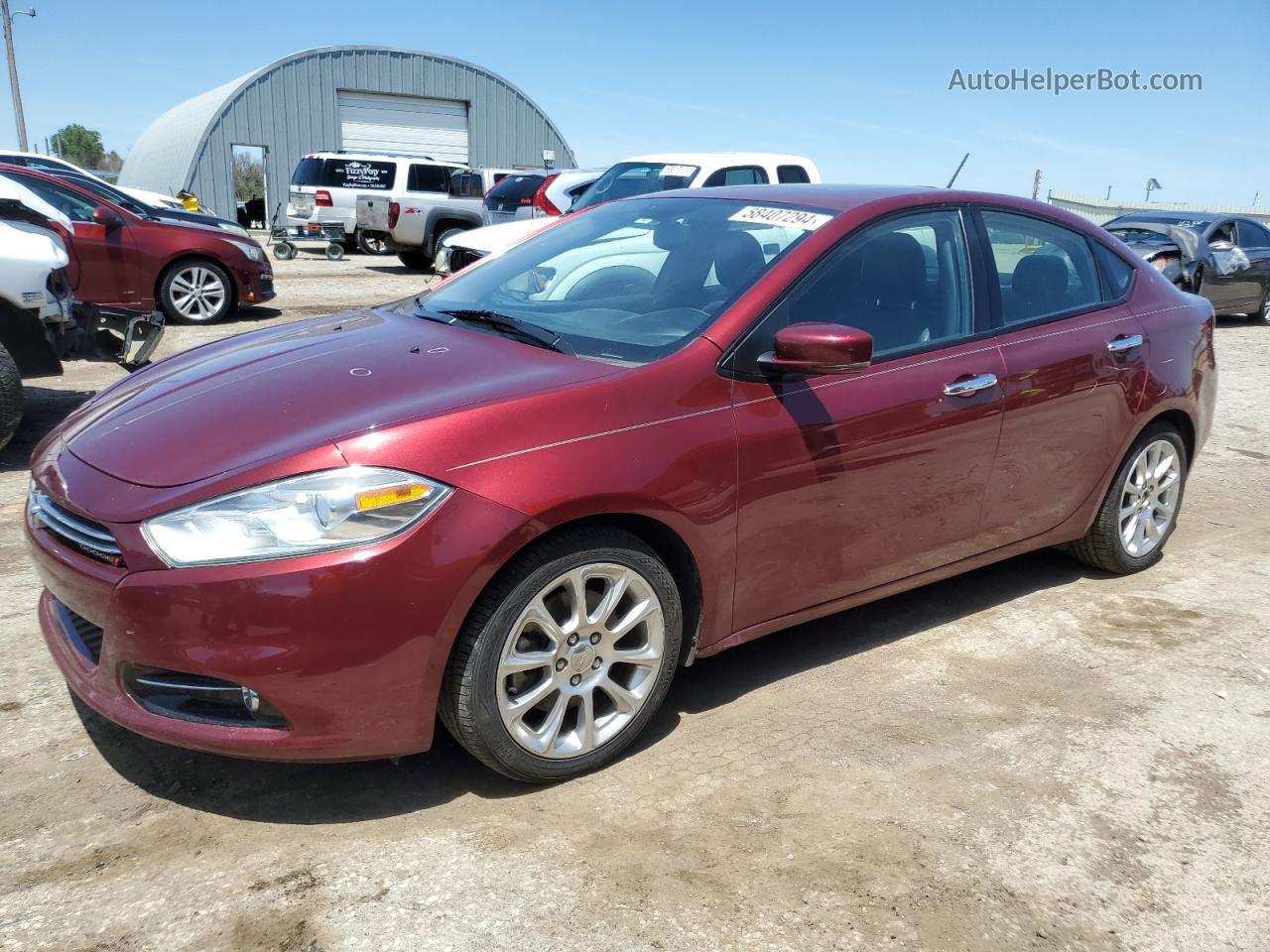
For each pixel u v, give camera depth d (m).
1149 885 2.43
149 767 2.76
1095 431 3.93
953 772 2.86
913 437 3.26
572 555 2.59
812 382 3.05
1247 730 3.17
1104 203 28.02
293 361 3.00
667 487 2.70
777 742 2.99
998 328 3.62
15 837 2.44
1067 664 3.58
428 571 2.37
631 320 3.11
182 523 2.33
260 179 38.38
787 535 3.04
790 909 2.28
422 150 36.84
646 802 2.67
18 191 9.86
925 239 3.50
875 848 2.51
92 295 10.34
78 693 2.55
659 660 2.84
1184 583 4.41
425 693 2.44
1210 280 13.14
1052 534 3.98
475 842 2.48
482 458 2.46
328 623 2.30
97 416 2.92
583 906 2.26
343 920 2.20
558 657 2.65
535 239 4.05
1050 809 2.70
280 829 2.51
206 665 2.30
